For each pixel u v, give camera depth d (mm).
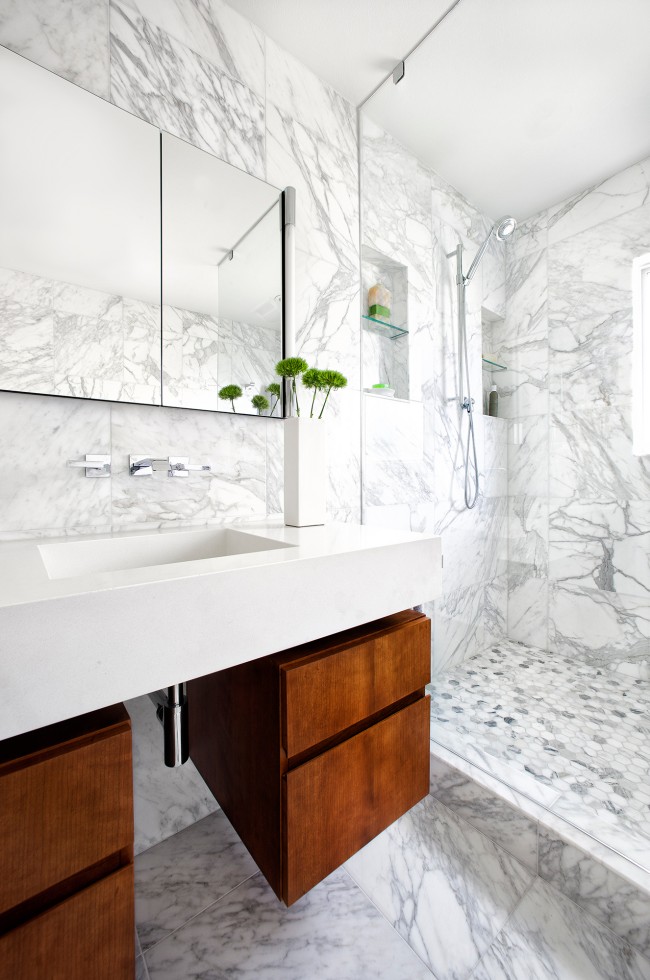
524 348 1916
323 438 1106
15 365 897
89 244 987
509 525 2023
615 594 1655
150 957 857
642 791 1154
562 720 1477
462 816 1236
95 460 1000
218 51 1229
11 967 436
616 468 1639
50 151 937
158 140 1081
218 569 562
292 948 874
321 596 663
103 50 1021
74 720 518
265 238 1290
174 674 512
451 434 1888
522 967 829
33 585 480
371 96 1569
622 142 1530
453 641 1840
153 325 1080
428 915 942
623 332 1593
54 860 454
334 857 691
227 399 1209
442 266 1865
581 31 1292
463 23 1298
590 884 941
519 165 1748
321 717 658
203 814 1219
